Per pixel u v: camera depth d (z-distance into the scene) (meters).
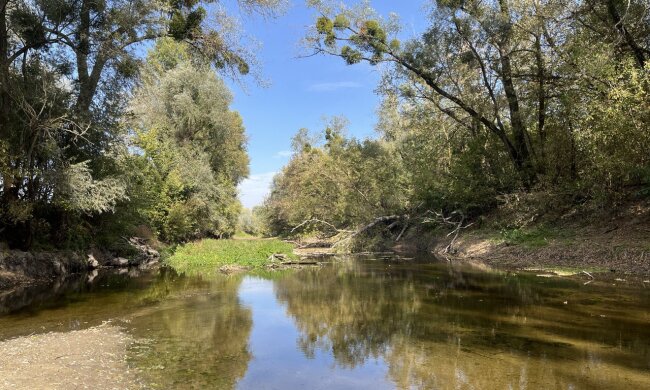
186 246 26.31
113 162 16.73
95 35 13.79
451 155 24.86
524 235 18.05
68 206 14.21
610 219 15.57
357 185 29.38
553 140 17.67
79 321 8.51
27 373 5.41
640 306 8.45
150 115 31.97
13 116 13.49
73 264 16.97
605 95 12.91
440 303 9.60
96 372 5.46
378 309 9.24
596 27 15.58
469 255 19.81
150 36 14.54
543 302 9.12
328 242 31.58
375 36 19.45
